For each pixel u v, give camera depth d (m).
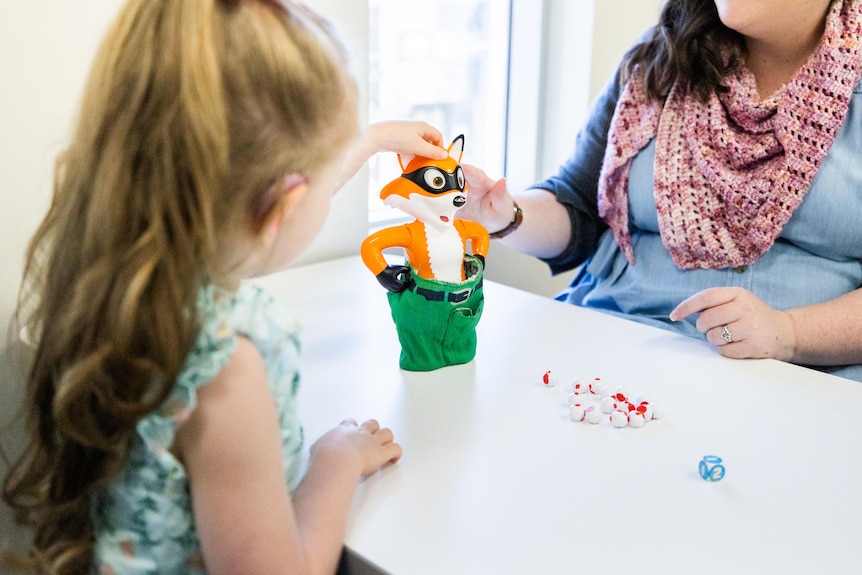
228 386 0.55
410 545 0.60
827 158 1.10
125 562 0.59
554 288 1.91
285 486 0.57
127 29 0.54
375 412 0.80
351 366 0.90
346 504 0.63
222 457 0.55
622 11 1.73
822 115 1.09
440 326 0.87
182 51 0.51
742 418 0.80
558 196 1.36
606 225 1.40
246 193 0.54
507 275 1.77
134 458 0.57
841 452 0.74
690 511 0.65
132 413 0.53
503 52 1.80
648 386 0.87
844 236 1.11
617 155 1.25
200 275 0.54
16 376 0.87
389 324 1.03
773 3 1.06
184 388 0.53
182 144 0.51
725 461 0.72
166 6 0.53
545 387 0.86
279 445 0.57
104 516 0.60
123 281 0.52
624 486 0.68
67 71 0.90
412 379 0.88
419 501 0.65
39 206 0.90
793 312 1.03
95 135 0.54
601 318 1.07
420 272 0.86
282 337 0.59
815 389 0.87
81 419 0.55
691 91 1.21
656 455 0.73
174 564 0.59
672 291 1.18
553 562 0.58
